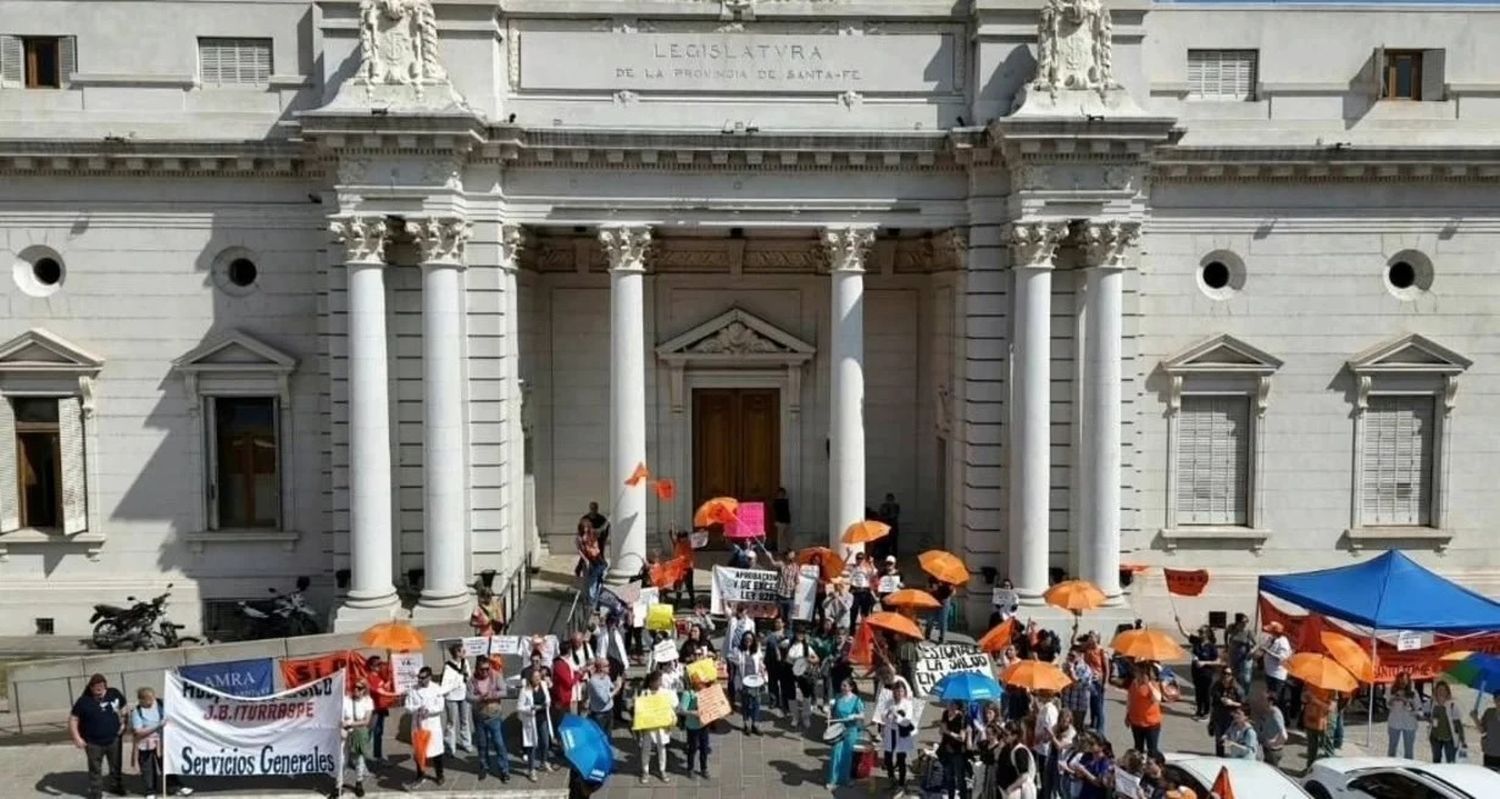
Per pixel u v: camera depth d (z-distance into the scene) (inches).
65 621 1202.6
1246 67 1208.8
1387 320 1214.3
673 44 1150.3
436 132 1064.2
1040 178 1093.1
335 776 812.6
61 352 1179.9
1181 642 1197.7
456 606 1114.7
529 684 840.9
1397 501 1239.5
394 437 1146.7
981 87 1130.0
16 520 1208.2
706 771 845.8
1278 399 1220.5
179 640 1147.9
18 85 1181.7
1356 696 996.6
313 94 1171.3
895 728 813.9
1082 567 1131.3
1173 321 1210.6
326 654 928.9
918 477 1403.8
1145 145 1082.1
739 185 1150.3
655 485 1267.2
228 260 1192.8
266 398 1214.9
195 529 1210.6
